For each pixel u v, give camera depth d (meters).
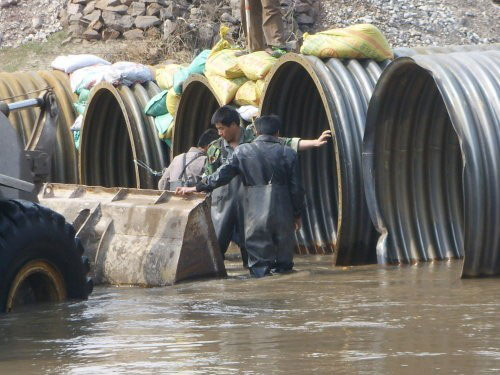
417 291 24.42
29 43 80.19
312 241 38.38
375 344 17.34
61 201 33.38
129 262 30.22
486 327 18.75
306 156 39.47
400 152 32.72
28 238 23.52
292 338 18.28
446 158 33.28
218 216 32.41
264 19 40.25
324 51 34.41
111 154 50.09
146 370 15.87
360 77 33.84
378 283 26.53
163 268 29.44
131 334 19.56
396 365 15.52
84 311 23.17
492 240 26.77
